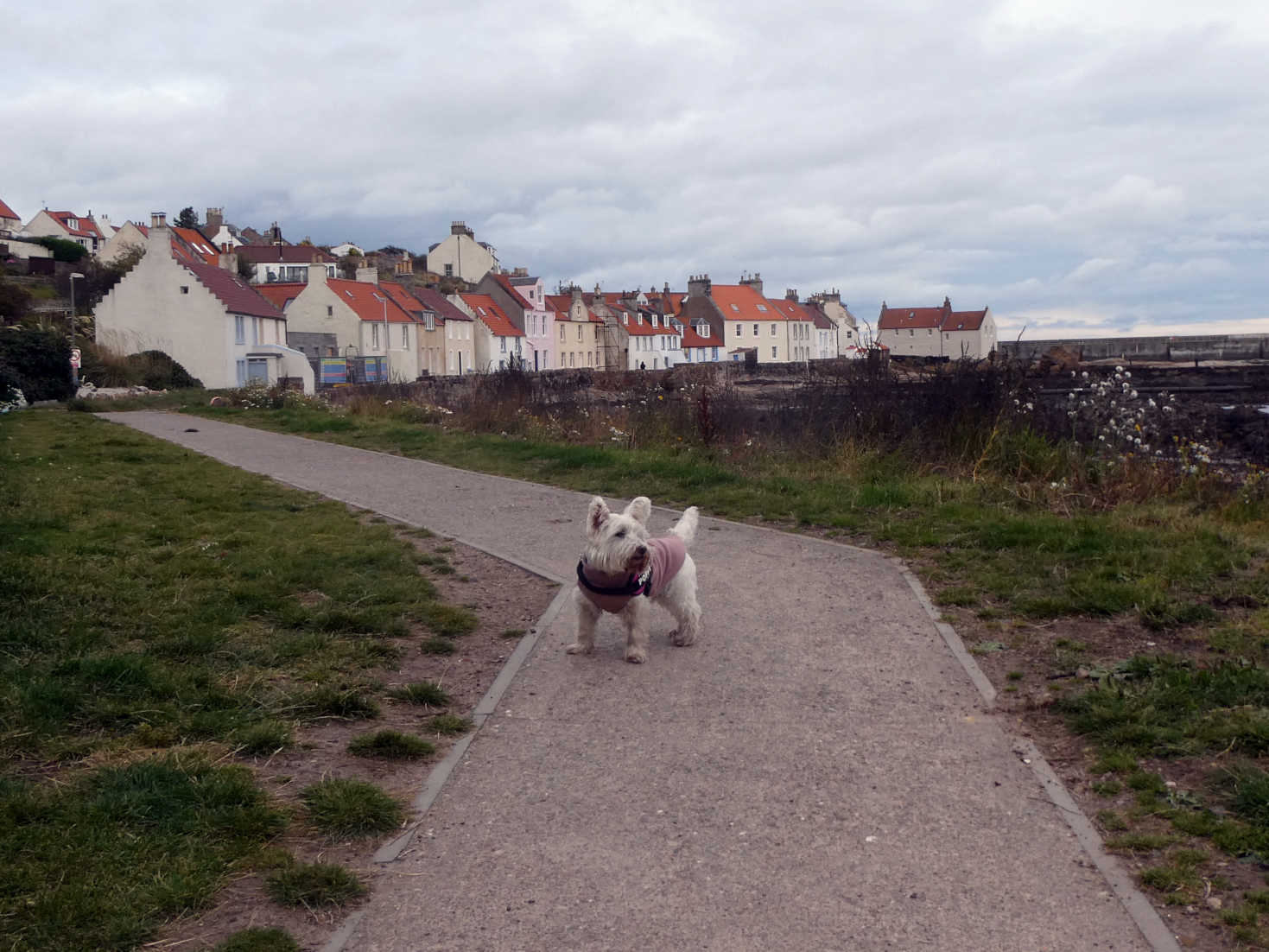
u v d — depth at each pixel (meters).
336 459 17.08
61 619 7.15
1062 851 4.43
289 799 4.97
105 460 15.34
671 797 5.03
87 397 34.59
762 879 4.26
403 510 12.45
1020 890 4.13
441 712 6.21
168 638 6.96
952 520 11.02
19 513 10.54
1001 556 9.34
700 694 6.43
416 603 8.27
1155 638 7.05
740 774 5.27
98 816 4.54
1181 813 4.61
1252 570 8.38
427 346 63.72
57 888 4.00
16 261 63.19
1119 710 5.66
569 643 7.49
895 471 13.98
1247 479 12.15
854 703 6.20
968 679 6.53
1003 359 15.30
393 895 4.19
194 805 4.73
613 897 4.15
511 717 6.11
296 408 26.72
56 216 102.19
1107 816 4.68
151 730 5.54
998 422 14.13
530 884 4.26
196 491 12.75
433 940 3.88
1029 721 5.84
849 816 4.79
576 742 5.72
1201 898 4.00
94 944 3.73
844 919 3.96
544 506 12.77
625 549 6.69
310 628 7.52
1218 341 61.28
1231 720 5.43
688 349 93.81
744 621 7.94
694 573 7.51
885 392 15.79
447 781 5.25
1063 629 7.38
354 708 6.11
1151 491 11.92
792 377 45.12
